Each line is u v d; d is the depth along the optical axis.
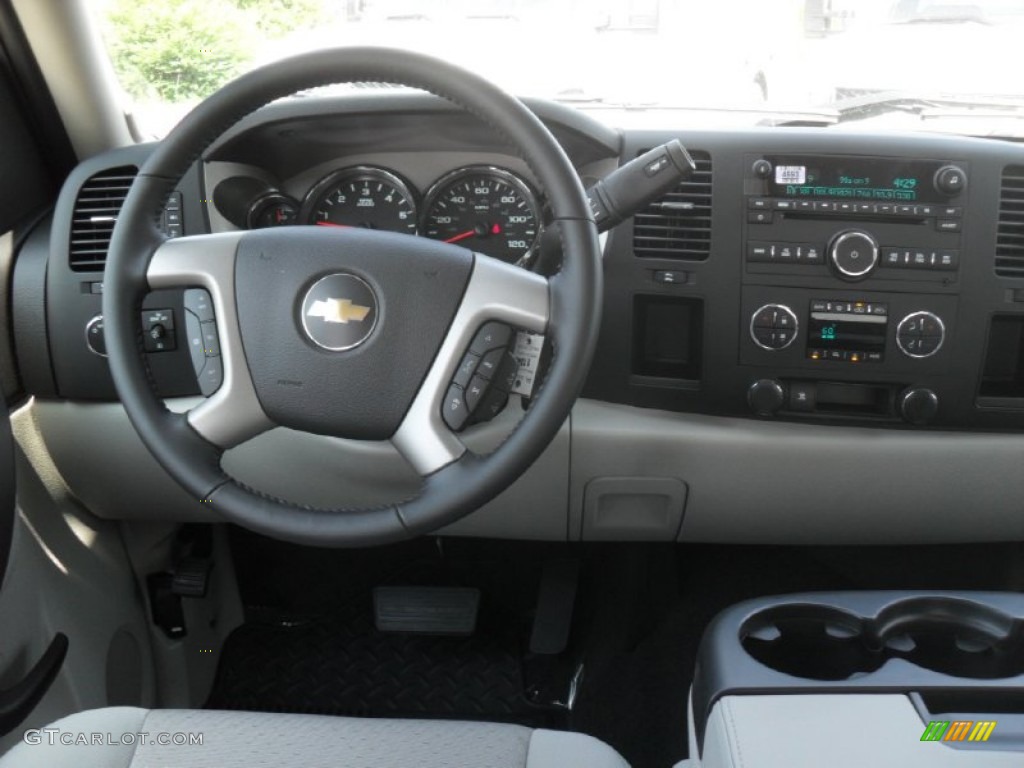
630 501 1.57
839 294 1.42
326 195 1.54
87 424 1.57
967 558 1.88
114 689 1.60
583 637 1.90
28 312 1.51
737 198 1.42
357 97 1.39
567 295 1.04
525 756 1.00
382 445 1.49
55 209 1.52
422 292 1.08
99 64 1.63
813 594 1.08
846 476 1.51
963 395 1.44
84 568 1.58
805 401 1.46
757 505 1.54
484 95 1.03
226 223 1.51
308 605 2.03
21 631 1.32
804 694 0.92
